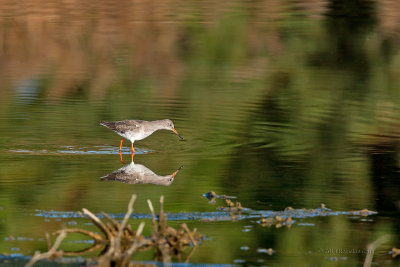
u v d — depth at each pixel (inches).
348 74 981.2
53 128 700.7
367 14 1337.4
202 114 769.6
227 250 387.5
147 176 540.4
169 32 1216.8
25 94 845.8
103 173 549.3
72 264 363.6
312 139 668.1
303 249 393.4
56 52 1089.4
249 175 544.7
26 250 382.6
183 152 623.2
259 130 703.7
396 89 896.3
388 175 546.0
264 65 1041.5
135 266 362.3
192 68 1018.7
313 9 1395.2
